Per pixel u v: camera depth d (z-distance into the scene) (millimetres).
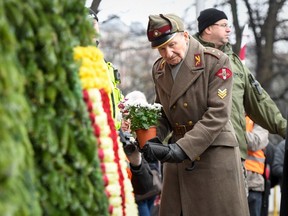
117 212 5422
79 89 4621
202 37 9195
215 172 7688
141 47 21266
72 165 4539
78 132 4582
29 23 4234
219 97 7574
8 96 3727
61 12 4641
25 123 4074
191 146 7422
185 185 7805
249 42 23125
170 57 7598
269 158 11805
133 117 7551
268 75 23219
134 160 7500
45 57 4367
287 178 7953
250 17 22781
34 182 4105
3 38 3775
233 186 7723
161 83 7855
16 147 3746
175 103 7750
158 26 7527
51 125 4410
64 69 4535
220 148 7688
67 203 4441
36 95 4332
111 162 5375
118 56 21953
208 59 7660
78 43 4926
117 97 7270
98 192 4754
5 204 3600
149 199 9633
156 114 7605
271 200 17547
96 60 5363
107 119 5527
